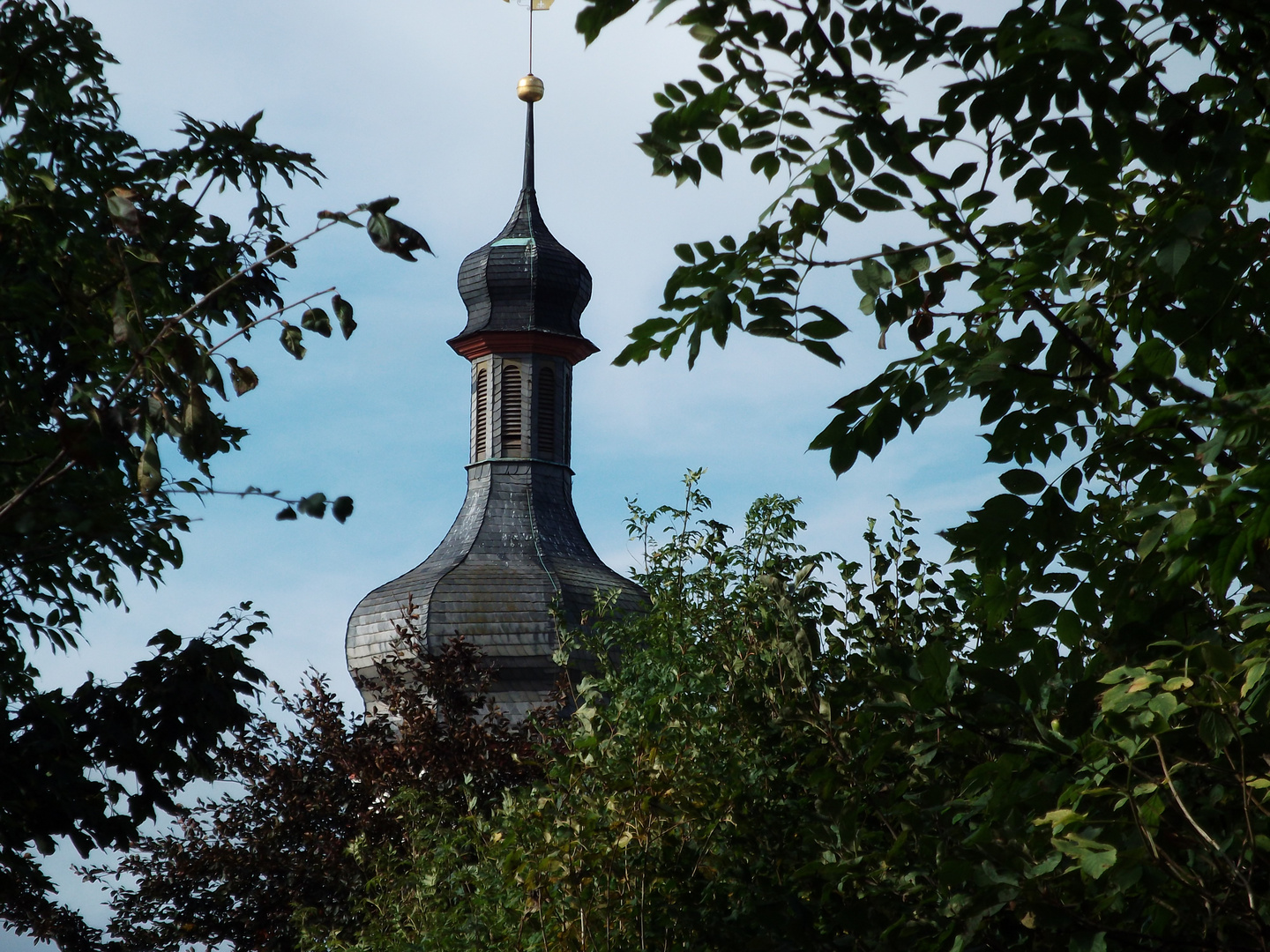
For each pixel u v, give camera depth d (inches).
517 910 537.0
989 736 268.2
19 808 625.6
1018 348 238.8
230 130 349.7
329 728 1664.6
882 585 497.7
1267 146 219.1
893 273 260.1
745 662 536.7
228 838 1622.8
